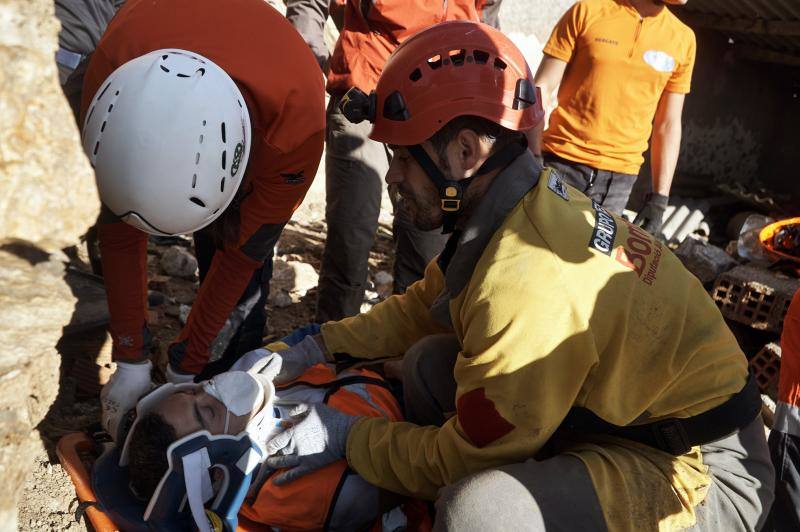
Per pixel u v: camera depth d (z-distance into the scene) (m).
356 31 3.48
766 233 4.96
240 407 2.28
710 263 5.14
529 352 1.91
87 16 2.83
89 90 2.18
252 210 2.34
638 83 4.21
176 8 2.18
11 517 1.85
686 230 7.93
